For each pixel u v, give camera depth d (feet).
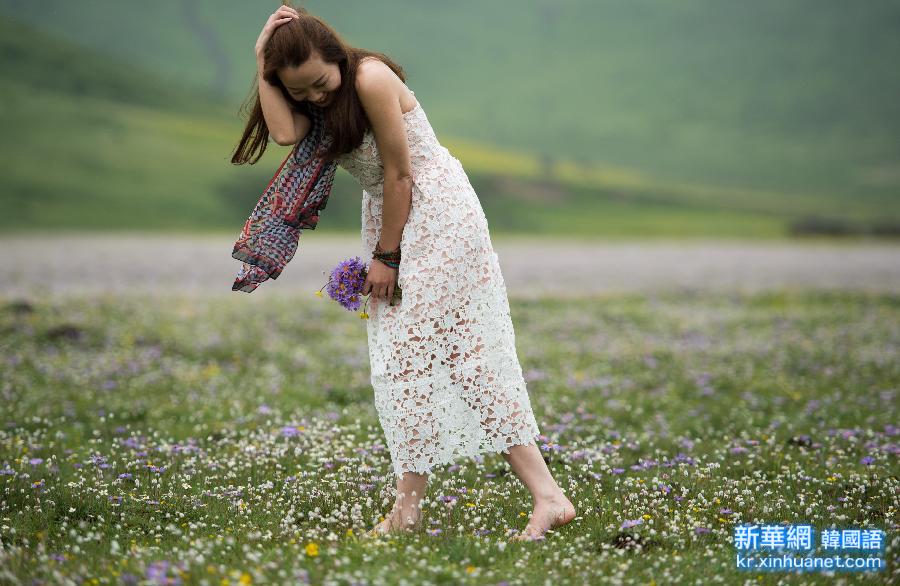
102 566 18.06
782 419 34.63
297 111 20.66
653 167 572.51
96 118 288.71
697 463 27.58
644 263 135.74
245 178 246.47
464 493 24.16
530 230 249.14
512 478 25.89
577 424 33.68
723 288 93.35
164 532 21.24
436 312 20.74
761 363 48.55
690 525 21.27
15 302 61.67
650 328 62.85
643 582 17.87
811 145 619.26
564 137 634.43
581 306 74.23
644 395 40.45
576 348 53.31
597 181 354.13
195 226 200.75
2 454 28.17
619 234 244.42
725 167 572.51
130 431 32.37
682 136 643.86
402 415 20.90
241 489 24.38
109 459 27.81
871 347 52.90
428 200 20.70
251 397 38.63
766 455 28.63
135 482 25.11
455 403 21.33
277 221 20.97
